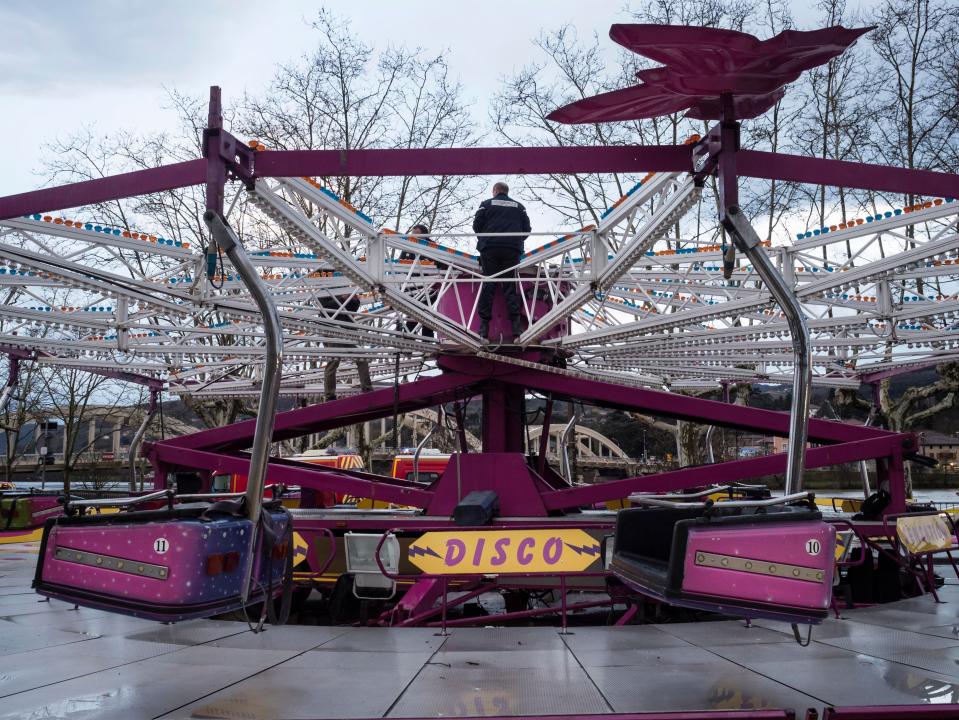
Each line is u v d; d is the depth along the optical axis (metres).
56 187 7.00
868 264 10.70
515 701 5.22
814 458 11.48
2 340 12.95
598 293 10.07
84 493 33.66
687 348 14.05
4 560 16.08
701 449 36.41
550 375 12.38
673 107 6.59
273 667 6.43
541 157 6.98
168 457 13.05
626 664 6.46
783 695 5.37
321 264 11.69
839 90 25.98
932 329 15.30
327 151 6.98
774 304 11.10
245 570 5.69
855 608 9.91
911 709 4.64
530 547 9.16
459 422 13.73
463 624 9.66
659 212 8.20
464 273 12.30
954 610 9.69
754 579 5.34
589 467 51.97
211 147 6.35
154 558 5.31
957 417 34.09
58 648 7.35
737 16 25.20
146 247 10.29
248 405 31.50
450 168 6.98
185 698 5.36
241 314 11.07
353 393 20.97
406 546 10.80
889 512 11.30
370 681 5.86
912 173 6.97
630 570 6.65
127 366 16.34
